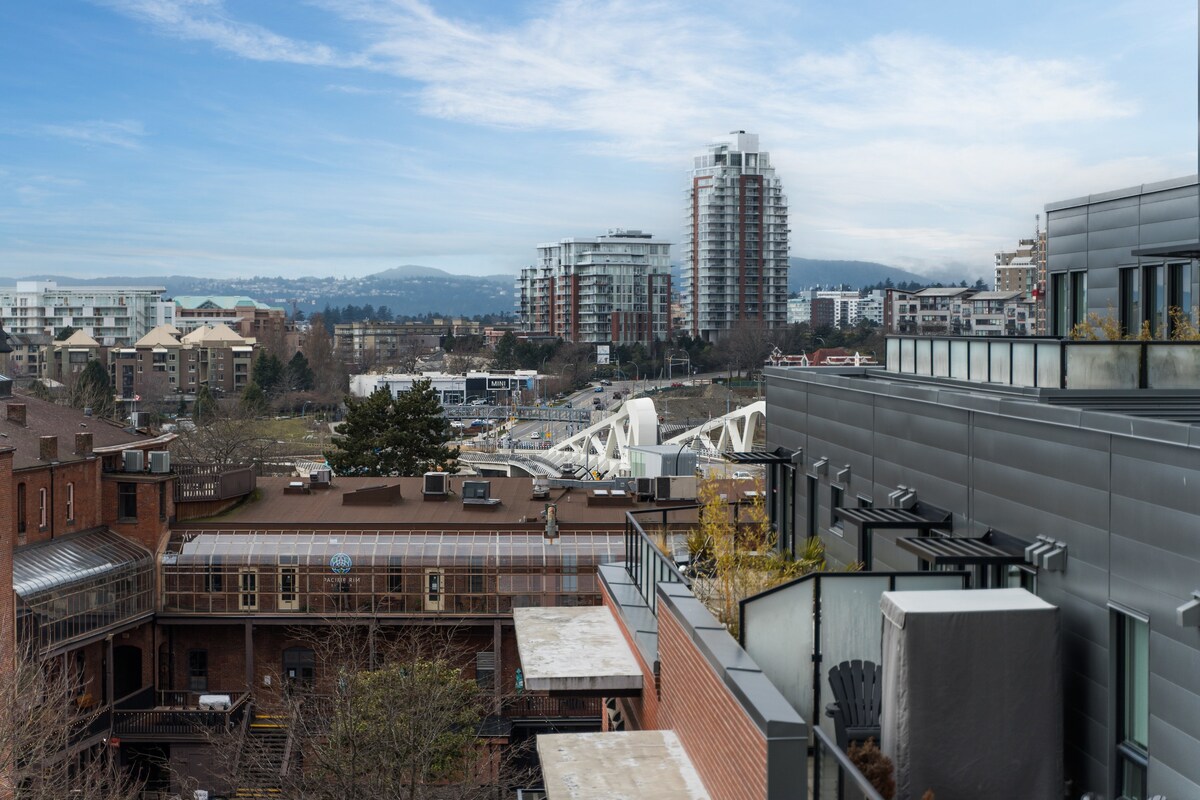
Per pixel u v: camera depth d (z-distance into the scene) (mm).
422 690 34250
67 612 50344
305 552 57312
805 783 10445
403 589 57250
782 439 25750
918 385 20516
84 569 52406
